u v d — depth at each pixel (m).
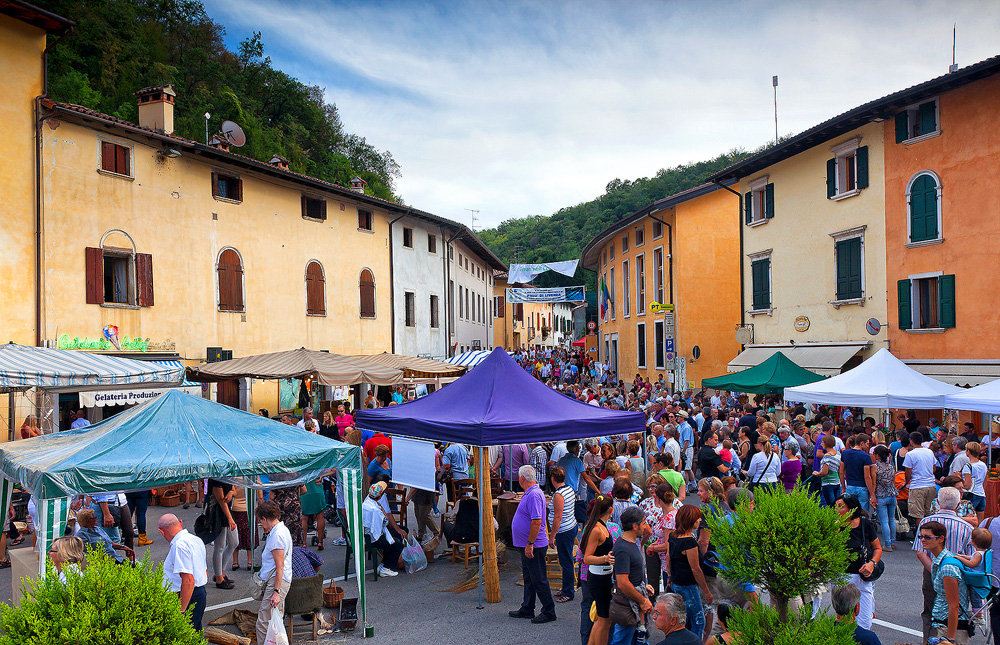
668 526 7.21
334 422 16.36
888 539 10.85
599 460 12.04
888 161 18.55
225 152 19.97
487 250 41.28
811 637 4.22
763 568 4.65
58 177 16.17
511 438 8.58
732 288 29.45
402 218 29.17
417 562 10.04
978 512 10.35
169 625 4.07
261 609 6.87
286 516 10.02
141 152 18.16
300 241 23.61
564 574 8.59
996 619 6.12
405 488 11.63
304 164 39.69
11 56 15.48
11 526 11.19
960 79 16.22
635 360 35.47
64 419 15.85
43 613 3.90
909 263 17.95
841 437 15.45
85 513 8.44
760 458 11.88
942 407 12.43
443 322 32.50
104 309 16.98
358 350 26.17
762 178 23.91
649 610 5.87
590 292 59.56
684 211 29.66
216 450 7.27
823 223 21.02
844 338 20.12
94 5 33.00
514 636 7.45
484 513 8.75
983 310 16.20
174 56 39.12
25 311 15.45
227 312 20.61
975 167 16.41
